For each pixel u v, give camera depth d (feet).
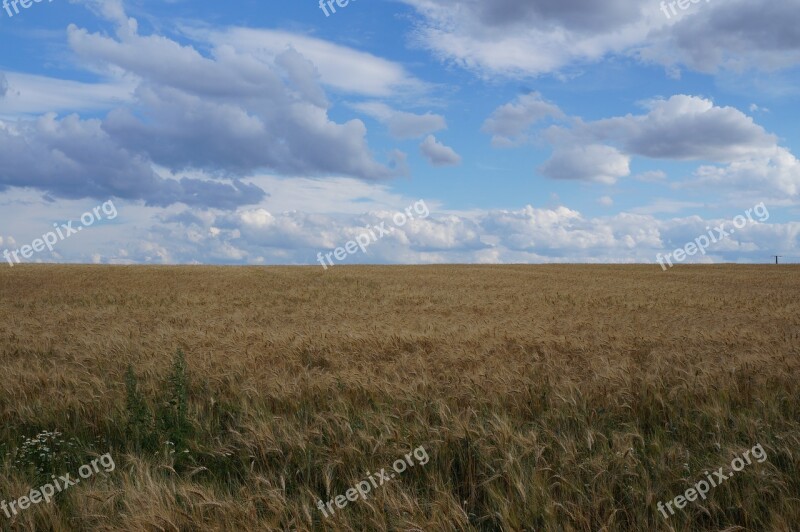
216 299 97.25
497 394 25.94
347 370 31.12
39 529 15.34
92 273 160.15
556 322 59.47
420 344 41.65
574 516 15.11
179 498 15.85
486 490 17.49
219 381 29.53
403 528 14.15
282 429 21.02
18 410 24.91
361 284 134.62
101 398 25.86
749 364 30.68
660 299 95.45
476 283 139.54
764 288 129.49
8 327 54.80
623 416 24.40
